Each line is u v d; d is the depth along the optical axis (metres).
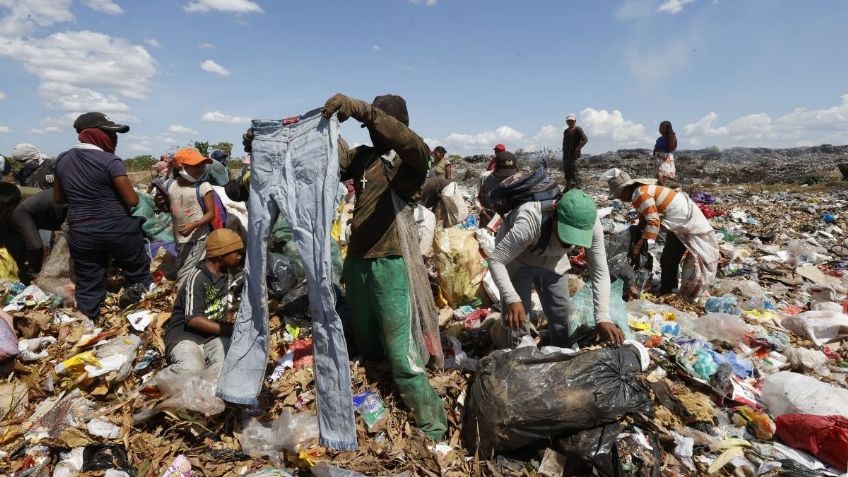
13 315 3.78
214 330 3.12
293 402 2.99
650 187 4.98
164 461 2.55
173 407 2.72
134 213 5.78
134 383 3.19
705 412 2.91
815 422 2.68
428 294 3.13
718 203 13.60
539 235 3.05
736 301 4.88
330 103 2.22
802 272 6.17
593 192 15.84
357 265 2.94
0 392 3.13
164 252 5.41
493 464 2.57
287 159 2.43
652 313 4.35
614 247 5.06
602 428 2.49
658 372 3.31
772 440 2.88
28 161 6.64
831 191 16.62
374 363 3.37
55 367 3.16
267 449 2.62
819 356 3.66
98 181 4.10
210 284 3.15
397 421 2.87
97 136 4.23
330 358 2.40
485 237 4.78
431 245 5.50
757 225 10.09
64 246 4.88
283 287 3.90
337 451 2.62
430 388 2.91
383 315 2.87
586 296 3.72
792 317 4.35
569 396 2.47
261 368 2.65
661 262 5.33
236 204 5.79
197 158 4.59
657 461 2.49
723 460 2.57
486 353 3.78
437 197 7.21
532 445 2.62
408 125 2.92
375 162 2.90
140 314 3.90
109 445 2.56
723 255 6.76
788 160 32.28
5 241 5.00
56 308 4.33
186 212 4.64
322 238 2.28
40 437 2.69
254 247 2.59
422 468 2.55
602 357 2.62
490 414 2.58
